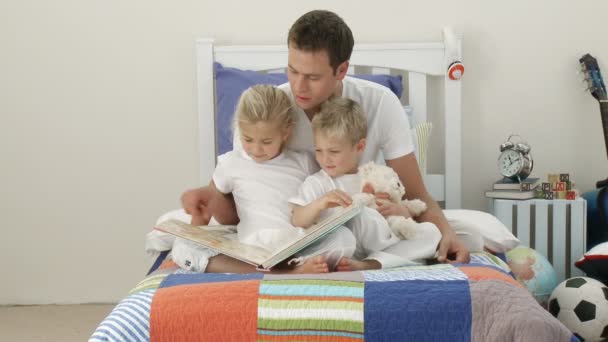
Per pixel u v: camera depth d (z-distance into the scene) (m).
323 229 1.39
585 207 2.29
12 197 2.61
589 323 1.99
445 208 2.52
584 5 2.49
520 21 2.50
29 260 2.64
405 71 2.55
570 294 2.03
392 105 1.77
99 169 2.60
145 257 2.64
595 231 2.40
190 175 2.61
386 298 1.24
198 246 1.56
